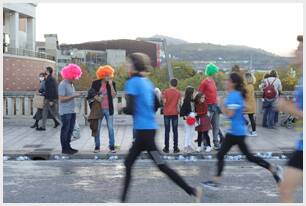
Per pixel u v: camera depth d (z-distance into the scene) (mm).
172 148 12656
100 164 10914
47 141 13914
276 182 8359
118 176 9430
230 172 9680
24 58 51250
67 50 94188
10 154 11836
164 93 11977
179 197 7590
